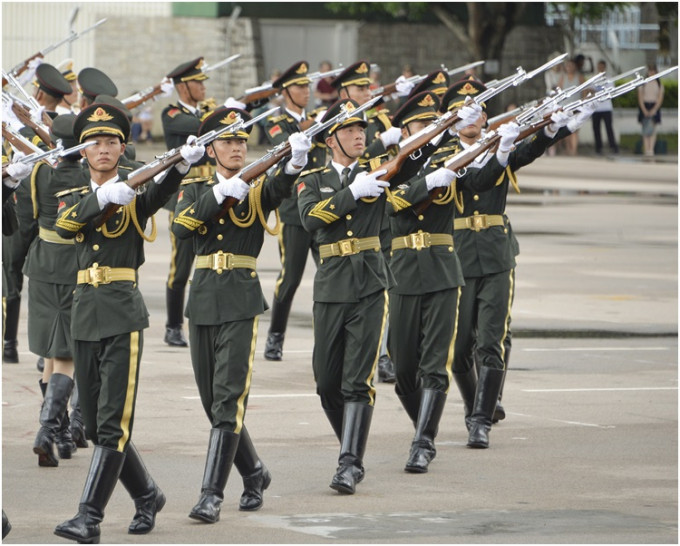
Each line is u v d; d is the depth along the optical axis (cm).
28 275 1764
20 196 2122
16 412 1961
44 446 1662
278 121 2500
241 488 1619
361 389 1608
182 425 1892
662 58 8775
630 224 4575
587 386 2214
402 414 2012
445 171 1692
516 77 1789
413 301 1736
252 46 8156
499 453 1783
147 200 1441
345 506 1519
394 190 1719
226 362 1501
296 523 1450
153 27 7988
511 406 2064
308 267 3516
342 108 1664
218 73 8100
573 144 7750
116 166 1466
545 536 1398
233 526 1439
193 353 1541
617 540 1388
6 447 1772
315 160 2405
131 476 1419
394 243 1761
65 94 2142
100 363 1434
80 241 1441
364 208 1633
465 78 1917
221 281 1517
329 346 1630
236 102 2598
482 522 1452
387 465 1716
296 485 1612
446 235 1761
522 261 3684
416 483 1625
